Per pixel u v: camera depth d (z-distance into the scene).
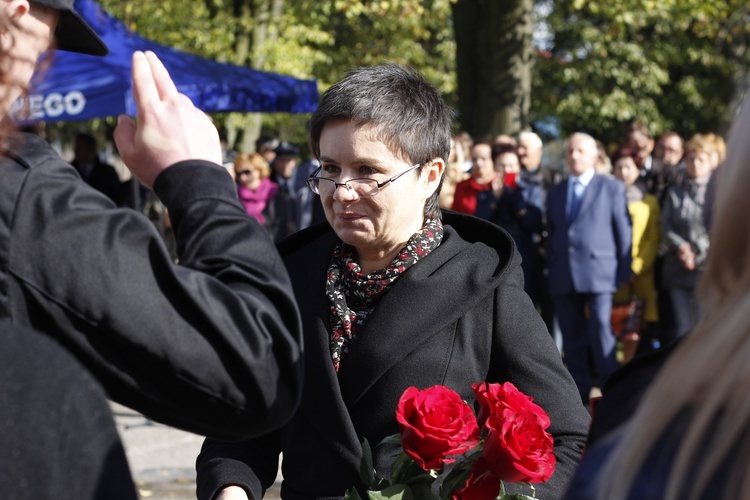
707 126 24.89
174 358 1.31
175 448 6.96
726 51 22.98
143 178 1.50
